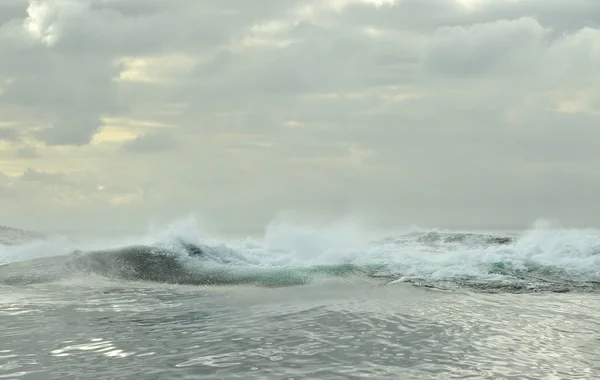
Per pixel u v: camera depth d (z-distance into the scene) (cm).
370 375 570
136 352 674
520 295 1157
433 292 1189
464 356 654
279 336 765
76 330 815
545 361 633
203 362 623
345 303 1063
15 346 711
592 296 1150
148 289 1280
